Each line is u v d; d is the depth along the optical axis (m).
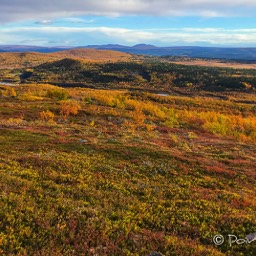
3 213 11.80
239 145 43.94
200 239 12.08
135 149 27.45
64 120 54.44
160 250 10.58
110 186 17.47
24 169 18.61
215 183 21.09
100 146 27.38
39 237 10.62
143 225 12.70
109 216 12.90
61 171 19.27
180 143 37.50
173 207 15.12
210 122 67.88
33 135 32.06
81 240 10.67
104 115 65.50
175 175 21.83
